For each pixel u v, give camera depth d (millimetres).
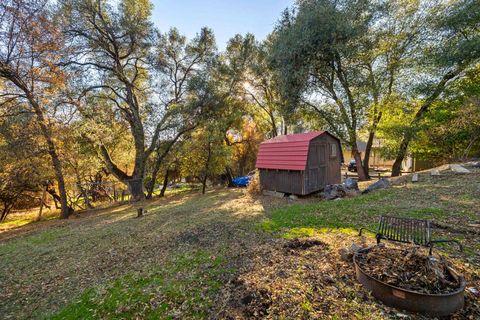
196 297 3143
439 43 12680
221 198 12703
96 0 14234
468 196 6359
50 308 3697
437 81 13133
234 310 2684
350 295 2625
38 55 11078
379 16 12656
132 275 4215
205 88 16766
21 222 14664
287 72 13195
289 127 19188
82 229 9312
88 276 4691
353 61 13305
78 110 13227
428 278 2469
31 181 12906
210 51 19062
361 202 7281
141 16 15164
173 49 18422
